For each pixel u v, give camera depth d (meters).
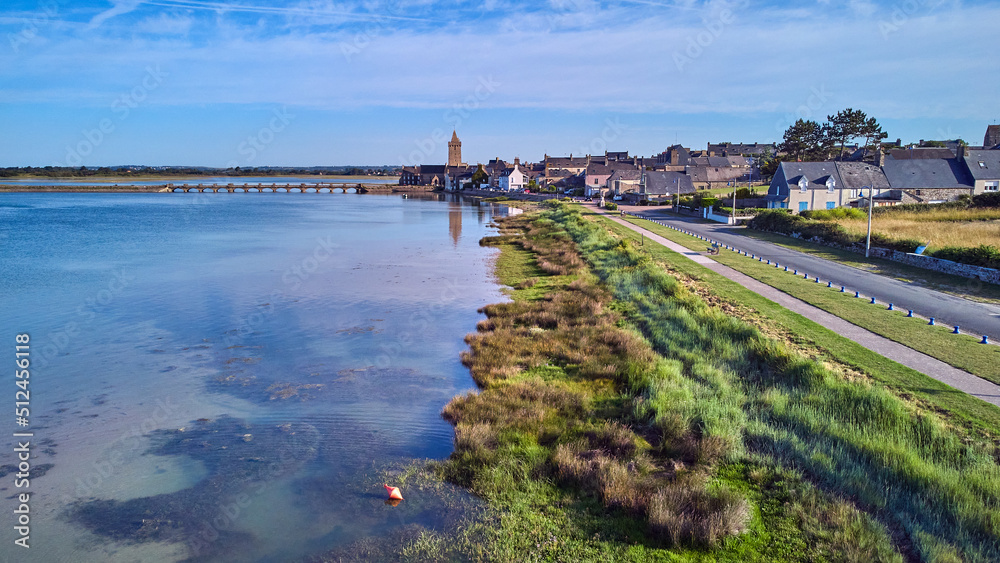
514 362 22.47
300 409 18.80
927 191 72.50
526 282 38.06
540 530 12.02
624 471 13.55
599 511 12.62
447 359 23.64
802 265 38.28
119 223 81.06
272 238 63.84
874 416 15.37
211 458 15.63
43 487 14.30
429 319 29.69
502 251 54.00
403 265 45.78
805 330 23.12
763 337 21.84
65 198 151.12
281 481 14.40
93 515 13.10
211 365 22.97
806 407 16.33
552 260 47.03
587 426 16.44
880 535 10.98
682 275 35.56
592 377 20.53
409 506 13.15
